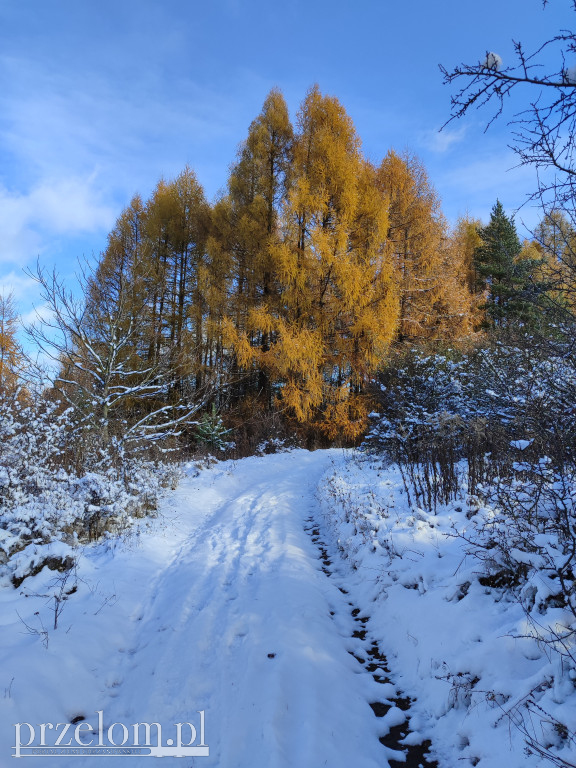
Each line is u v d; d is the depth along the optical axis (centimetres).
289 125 1931
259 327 1617
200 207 2108
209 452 1496
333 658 362
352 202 1593
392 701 329
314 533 717
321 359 1638
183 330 1834
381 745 281
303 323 1653
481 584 374
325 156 1672
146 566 571
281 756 253
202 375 1791
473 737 265
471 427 693
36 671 328
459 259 2180
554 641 266
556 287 373
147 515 757
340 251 1549
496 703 273
